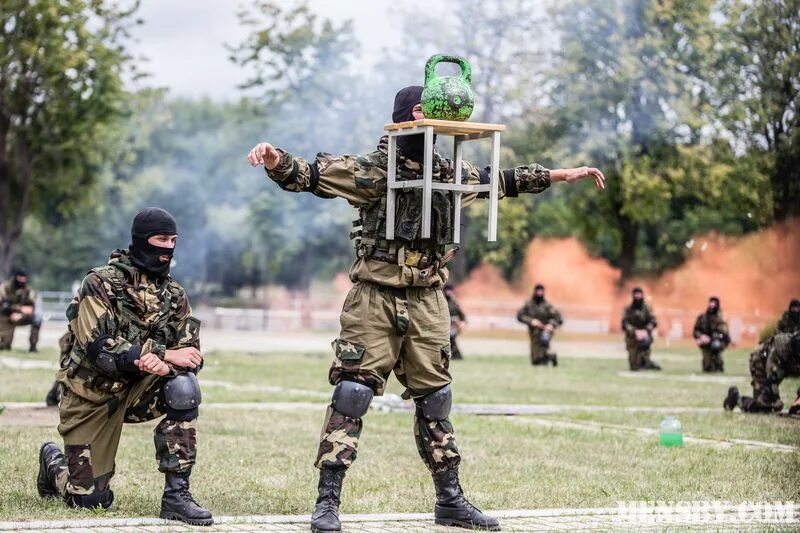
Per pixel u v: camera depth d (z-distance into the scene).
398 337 9.45
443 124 9.12
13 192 52.94
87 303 9.40
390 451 14.64
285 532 9.08
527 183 9.87
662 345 53.00
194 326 9.80
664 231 71.12
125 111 53.94
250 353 38.22
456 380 29.20
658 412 20.98
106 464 9.77
